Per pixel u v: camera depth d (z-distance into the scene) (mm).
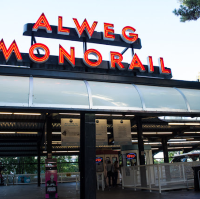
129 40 11375
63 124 11992
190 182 12008
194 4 15664
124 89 9094
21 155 25953
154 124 17484
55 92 7992
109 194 11430
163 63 11062
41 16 10352
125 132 12938
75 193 12727
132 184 13438
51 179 11062
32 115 12648
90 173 7773
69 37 10820
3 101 7312
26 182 26625
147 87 9680
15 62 9258
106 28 11234
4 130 15883
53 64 9625
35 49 9273
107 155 17656
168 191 11273
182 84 10422
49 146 12695
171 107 9328
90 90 8438
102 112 8508
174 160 26219
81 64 10008
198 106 9750
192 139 25625
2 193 14797
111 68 10195
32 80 8086
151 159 17484
